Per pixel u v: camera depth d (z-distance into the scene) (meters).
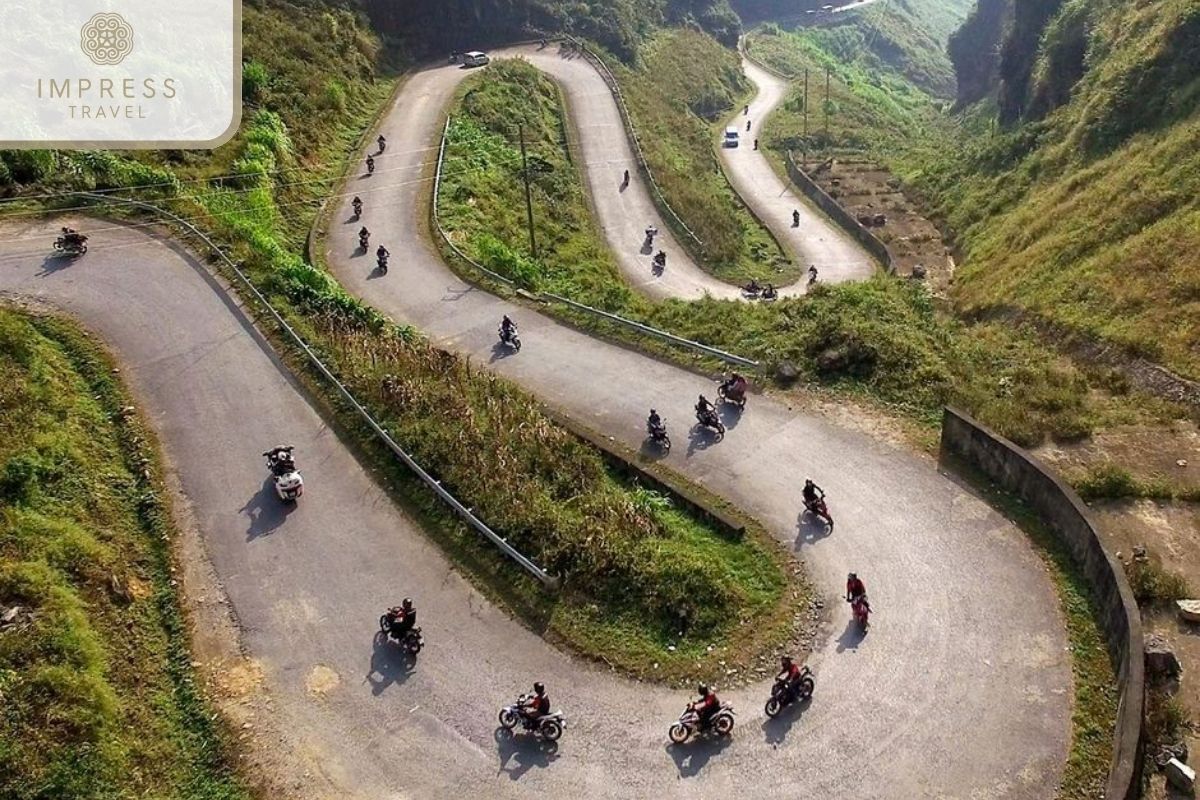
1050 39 62.34
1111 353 27.52
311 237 41.16
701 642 18.05
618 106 68.38
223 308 30.92
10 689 14.94
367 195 46.34
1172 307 27.70
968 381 26.06
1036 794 14.57
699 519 21.62
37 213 35.84
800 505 21.69
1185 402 24.55
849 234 60.56
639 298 37.12
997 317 34.38
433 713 16.83
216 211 38.03
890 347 26.86
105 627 17.84
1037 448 22.88
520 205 48.72
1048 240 36.91
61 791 14.08
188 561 20.58
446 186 47.19
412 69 70.75
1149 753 14.91
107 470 22.55
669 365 29.20
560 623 18.72
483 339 32.09
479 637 18.53
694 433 25.11
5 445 20.97
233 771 15.77
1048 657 17.05
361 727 16.58
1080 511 18.92
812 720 16.16
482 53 73.50
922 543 20.11
